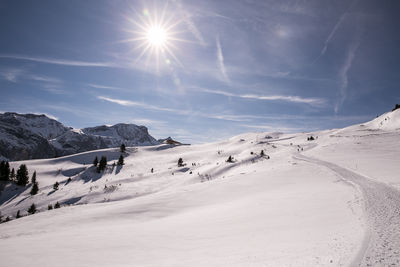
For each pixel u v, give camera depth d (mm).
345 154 52844
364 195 16156
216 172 82750
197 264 7707
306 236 9227
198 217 17938
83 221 23234
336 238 8336
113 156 184625
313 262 6402
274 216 14062
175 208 25609
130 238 12930
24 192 108125
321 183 26000
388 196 15523
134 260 9016
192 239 11555
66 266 8812
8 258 10125
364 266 5801
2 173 118625
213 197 28266
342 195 17344
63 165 163250
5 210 83875
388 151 52031
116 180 101938
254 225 12688
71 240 13469
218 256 8344
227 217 16062
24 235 20031
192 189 33875
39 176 135750
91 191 85812
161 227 15602
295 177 32562
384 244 7113
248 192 27766
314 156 55281
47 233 19578
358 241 7621
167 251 9938
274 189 26734
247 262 7227
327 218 11703
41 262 9430
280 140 187750
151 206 26734
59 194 92875
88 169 134625
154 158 172000
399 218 10164
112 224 21094
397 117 106438
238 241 10086
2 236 20344
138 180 99938
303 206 15531
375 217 10562
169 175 104875
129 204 29188
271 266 6539
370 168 33188
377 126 115312
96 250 10883
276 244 8773
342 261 6207
